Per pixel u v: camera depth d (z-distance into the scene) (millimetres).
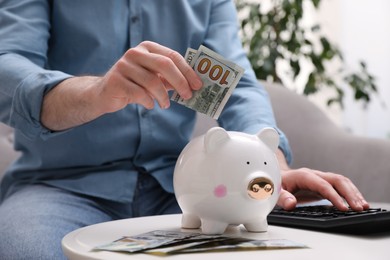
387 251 577
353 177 1565
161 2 1167
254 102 1103
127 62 710
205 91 719
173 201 1123
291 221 737
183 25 1172
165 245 570
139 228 717
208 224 665
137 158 1105
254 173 647
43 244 812
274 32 2439
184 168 677
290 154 1084
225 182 644
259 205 661
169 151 1142
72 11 1109
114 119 1079
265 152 669
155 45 722
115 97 742
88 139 1065
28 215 900
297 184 859
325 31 3176
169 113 1137
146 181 1110
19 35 1036
